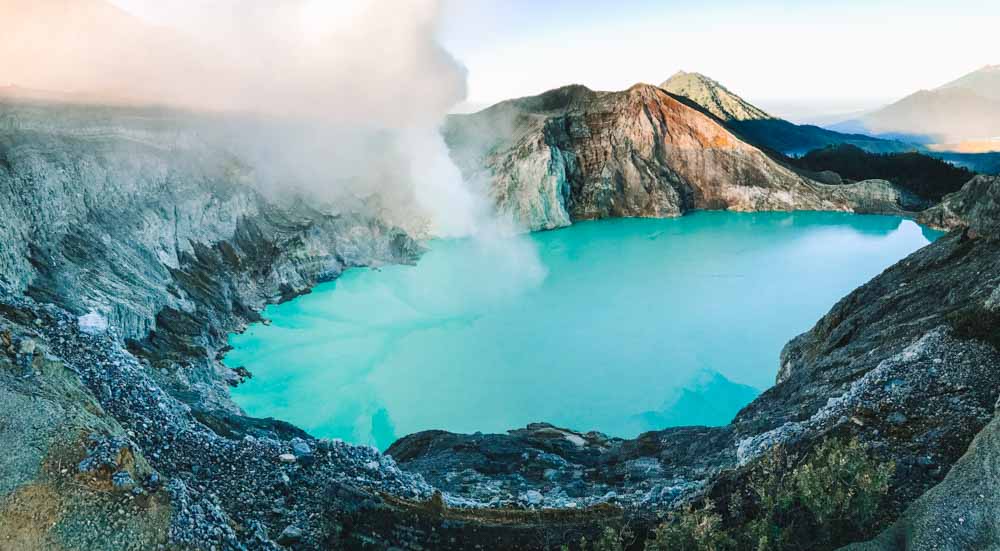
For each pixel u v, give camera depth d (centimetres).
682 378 3453
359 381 3294
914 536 982
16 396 1112
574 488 1712
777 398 2122
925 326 1811
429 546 1196
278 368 3306
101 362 1544
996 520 951
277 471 1384
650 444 2189
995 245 2094
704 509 1147
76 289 2411
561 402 3206
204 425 1636
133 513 992
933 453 1183
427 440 2459
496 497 1560
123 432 1284
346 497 1256
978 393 1312
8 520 926
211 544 1027
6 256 2141
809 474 1105
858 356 1952
